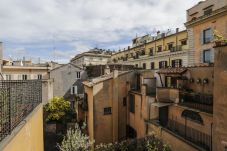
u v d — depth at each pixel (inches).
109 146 578.2
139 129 772.6
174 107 612.7
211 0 1053.2
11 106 265.0
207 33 1076.5
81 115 1050.7
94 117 822.5
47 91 1146.7
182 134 566.6
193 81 668.1
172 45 1572.3
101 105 834.8
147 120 692.1
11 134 211.3
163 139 587.5
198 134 505.7
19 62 2028.8
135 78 897.5
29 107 336.5
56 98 1143.0
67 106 1127.6
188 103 585.6
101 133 834.2
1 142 185.8
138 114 786.2
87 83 911.7
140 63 1862.7
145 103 729.0
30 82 358.3
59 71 1509.6
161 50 1696.6
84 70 1562.5
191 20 1180.5
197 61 1151.0
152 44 1822.1
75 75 1544.0
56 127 1076.5
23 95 332.2
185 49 1282.0
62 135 981.2
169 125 637.3
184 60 1291.8
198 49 1140.5
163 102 642.2
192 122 530.6
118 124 869.8
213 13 999.0
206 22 1071.6
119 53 2534.5
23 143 247.3
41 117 410.0
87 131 933.8
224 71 385.7
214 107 413.7
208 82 604.1
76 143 629.0
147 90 789.9
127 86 880.3
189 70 693.9
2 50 1315.2
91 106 848.3
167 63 1480.1
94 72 1547.7
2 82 329.7
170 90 639.8
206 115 474.9
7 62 1715.1
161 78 828.6
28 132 275.0
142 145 546.3
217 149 403.9
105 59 2738.7
